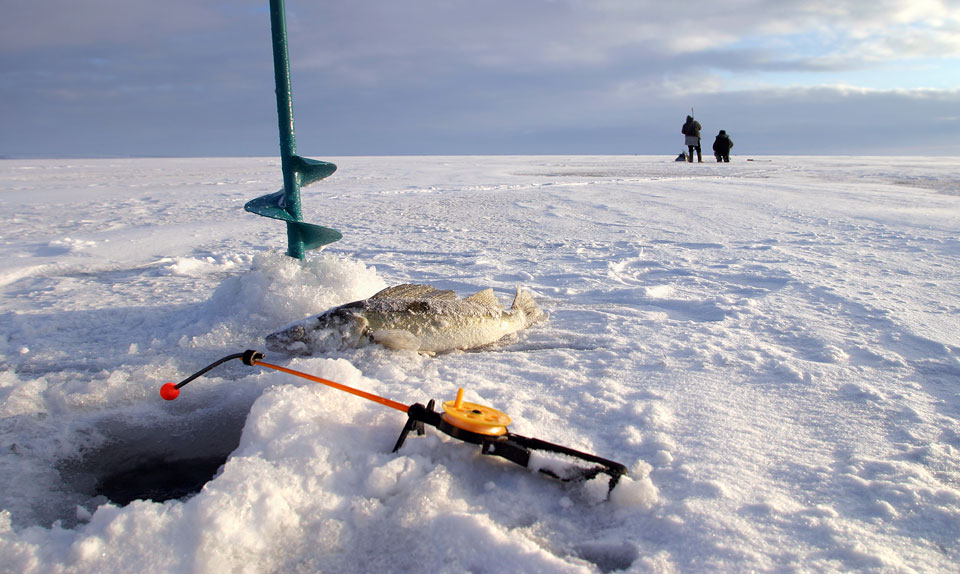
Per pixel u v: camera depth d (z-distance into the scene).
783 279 6.66
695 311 5.56
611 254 8.70
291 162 5.30
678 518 2.20
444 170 34.66
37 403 3.37
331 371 3.26
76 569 1.90
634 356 4.17
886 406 3.25
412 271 7.60
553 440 2.82
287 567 2.01
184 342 4.57
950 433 2.92
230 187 22.95
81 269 8.03
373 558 2.04
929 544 2.06
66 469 2.84
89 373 3.97
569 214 13.38
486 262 8.03
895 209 13.08
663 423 3.05
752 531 2.13
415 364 3.98
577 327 5.01
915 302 5.50
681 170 31.27
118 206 16.28
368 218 13.19
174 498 2.63
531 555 1.96
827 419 3.11
